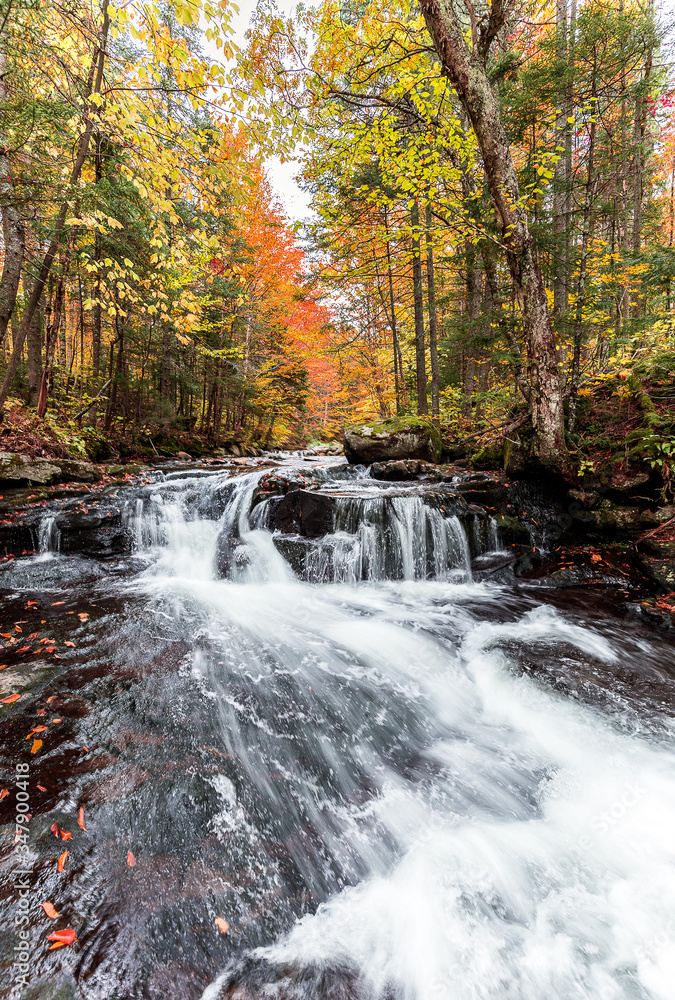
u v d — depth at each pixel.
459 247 11.17
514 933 1.91
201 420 20.73
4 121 6.07
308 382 25.47
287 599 5.38
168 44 5.05
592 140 6.78
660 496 5.93
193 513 7.41
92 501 6.79
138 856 2.00
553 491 6.85
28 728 2.72
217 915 1.84
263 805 2.41
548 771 2.86
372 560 6.23
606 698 3.46
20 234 7.30
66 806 2.16
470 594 5.68
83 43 6.95
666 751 2.92
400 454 9.88
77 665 3.52
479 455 8.93
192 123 7.69
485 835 2.41
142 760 2.56
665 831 2.38
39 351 11.84
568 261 7.77
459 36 5.50
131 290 8.12
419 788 2.72
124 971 1.57
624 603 5.04
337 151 6.98
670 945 1.86
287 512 6.75
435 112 7.25
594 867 2.22
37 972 1.49
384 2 6.89
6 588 5.21
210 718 3.03
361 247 12.30
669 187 13.43
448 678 3.88
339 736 3.06
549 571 6.05
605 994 1.69
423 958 1.81
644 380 6.50
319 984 1.68
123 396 11.82
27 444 8.07
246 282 16.11
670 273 7.05
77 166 7.43
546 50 6.89
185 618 4.59
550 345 6.12
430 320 11.23
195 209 10.87
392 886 2.12
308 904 1.99
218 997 1.59
